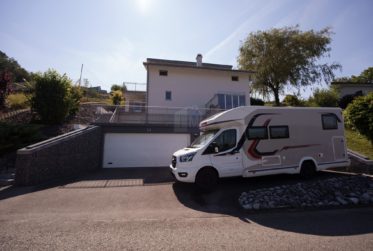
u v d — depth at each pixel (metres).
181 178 7.23
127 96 25.66
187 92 19.00
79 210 5.53
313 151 8.38
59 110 13.13
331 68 26.00
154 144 13.18
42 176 8.63
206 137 8.20
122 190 7.43
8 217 5.02
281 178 8.75
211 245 3.64
